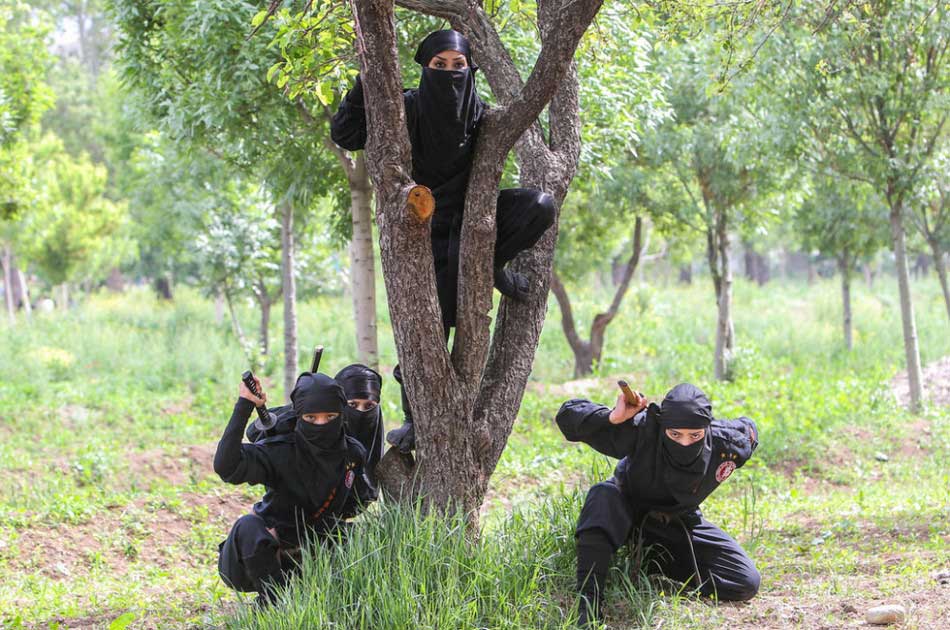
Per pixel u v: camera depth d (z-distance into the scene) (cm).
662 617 479
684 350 1909
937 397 1426
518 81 538
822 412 1230
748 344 1880
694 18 711
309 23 516
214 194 1709
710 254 1616
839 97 1219
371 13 439
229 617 500
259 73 823
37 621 572
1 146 1357
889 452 1137
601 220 1644
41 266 2719
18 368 1747
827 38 1117
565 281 1814
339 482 484
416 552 462
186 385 1705
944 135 1287
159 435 1295
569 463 1062
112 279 4472
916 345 1340
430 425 491
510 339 528
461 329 489
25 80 1415
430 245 475
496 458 515
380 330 2189
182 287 3284
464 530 484
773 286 4147
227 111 847
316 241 1889
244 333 2259
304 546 484
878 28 1114
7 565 754
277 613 438
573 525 523
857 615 474
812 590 533
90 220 2702
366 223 941
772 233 3173
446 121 462
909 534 709
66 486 988
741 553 516
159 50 921
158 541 839
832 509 843
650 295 2495
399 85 452
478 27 543
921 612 464
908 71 1211
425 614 434
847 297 1972
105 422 1383
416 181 501
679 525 511
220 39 800
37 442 1247
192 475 1046
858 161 1266
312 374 471
